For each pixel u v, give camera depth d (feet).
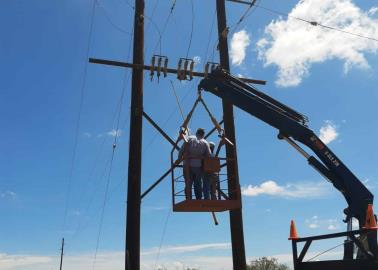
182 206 31.83
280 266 84.99
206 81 36.63
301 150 35.01
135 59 45.60
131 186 42.34
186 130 33.27
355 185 32.99
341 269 27.94
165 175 41.75
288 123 34.83
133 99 44.37
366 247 27.66
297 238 31.09
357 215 32.37
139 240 41.29
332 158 33.78
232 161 35.24
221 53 49.83
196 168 32.27
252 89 36.50
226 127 45.57
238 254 43.39
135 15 46.98
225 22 50.90
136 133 43.47
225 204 31.99
